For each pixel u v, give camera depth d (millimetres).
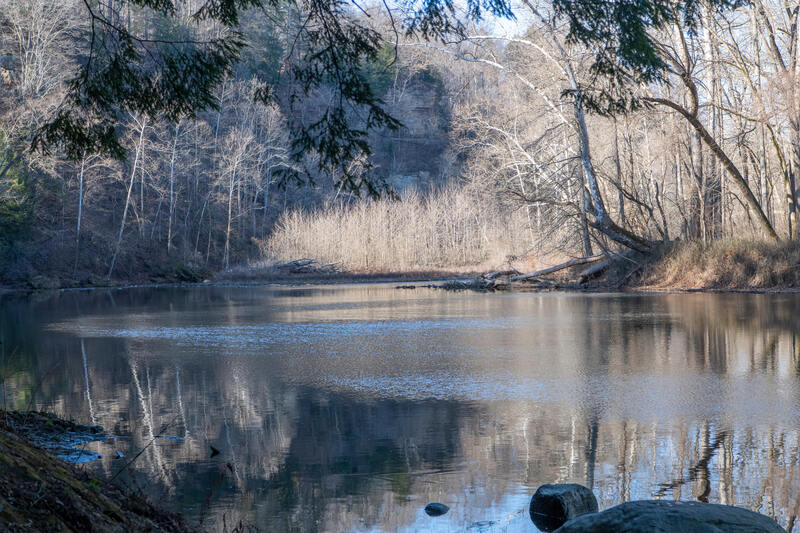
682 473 6516
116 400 10180
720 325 17891
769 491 5984
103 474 6621
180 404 9867
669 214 40719
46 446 7453
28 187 52094
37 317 24812
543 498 5664
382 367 12797
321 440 7895
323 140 9312
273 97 9484
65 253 55062
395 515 5645
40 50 54781
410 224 63312
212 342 16812
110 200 68000
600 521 4113
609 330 17672
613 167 40250
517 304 26906
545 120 43406
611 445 7465
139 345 16422
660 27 10359
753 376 11117
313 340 16922
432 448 7508
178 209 72000
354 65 9289
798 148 31938
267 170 74688
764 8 31719
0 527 3195
